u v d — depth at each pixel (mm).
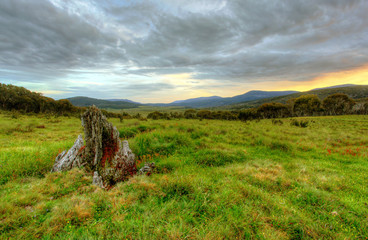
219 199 3816
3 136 12945
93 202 3709
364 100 83000
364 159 8695
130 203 3762
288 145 10562
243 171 6109
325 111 81062
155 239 2619
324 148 11117
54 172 5402
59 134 15609
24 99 55969
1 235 2691
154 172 6203
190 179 4777
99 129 5988
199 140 11734
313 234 2820
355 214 3564
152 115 49312
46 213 3303
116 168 5633
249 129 19219
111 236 2732
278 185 5121
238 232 2873
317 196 4266
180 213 3283
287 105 87062
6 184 4617
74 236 2641
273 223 3115
